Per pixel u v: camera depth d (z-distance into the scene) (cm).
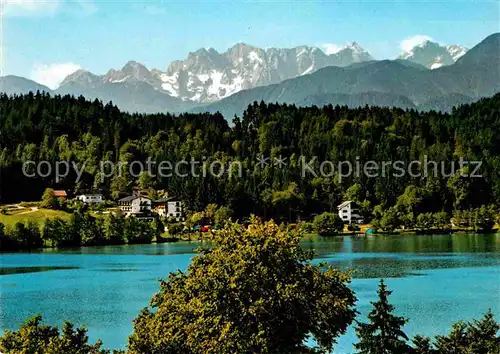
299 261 5756
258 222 5822
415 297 11731
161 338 5241
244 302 5225
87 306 11544
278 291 5178
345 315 5559
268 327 5062
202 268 5500
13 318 10606
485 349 5606
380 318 5866
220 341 4984
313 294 5450
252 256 5375
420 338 5894
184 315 5359
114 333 9375
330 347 5553
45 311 11125
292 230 5766
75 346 5953
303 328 5262
